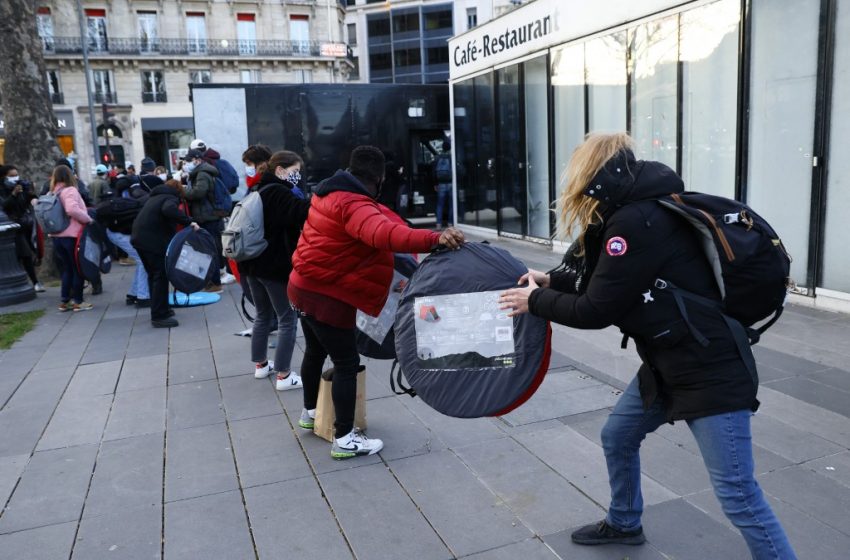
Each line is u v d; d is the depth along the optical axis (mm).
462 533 2943
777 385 4434
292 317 4855
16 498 3428
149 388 5117
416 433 4027
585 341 5750
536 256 9938
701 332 2125
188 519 3166
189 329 6988
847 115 5953
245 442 4035
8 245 8758
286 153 4746
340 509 3195
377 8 78938
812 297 6414
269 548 2898
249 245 4500
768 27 6523
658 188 2156
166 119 47125
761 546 2133
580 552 2750
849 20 5832
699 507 3029
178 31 47469
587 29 9086
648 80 8086
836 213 6145
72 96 45000
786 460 3414
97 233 8180
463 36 12719
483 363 2662
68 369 5699
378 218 3145
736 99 6871
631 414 2525
